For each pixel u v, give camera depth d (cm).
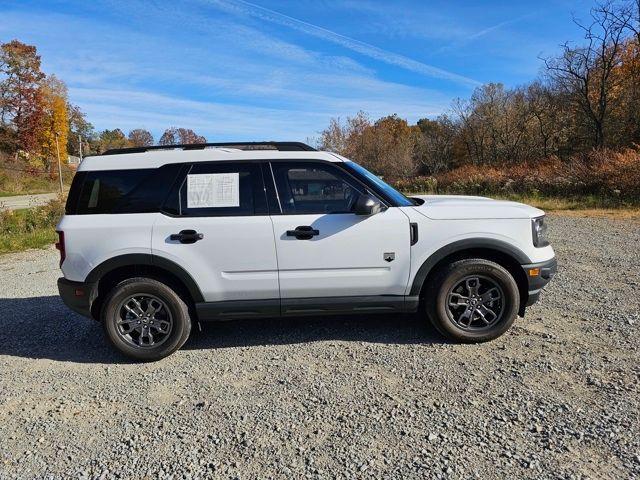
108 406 351
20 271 878
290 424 314
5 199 3834
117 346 426
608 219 1252
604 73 2528
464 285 431
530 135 3438
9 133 5753
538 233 436
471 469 260
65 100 6228
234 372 398
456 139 3997
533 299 436
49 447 301
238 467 272
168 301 425
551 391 339
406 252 425
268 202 428
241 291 425
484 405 326
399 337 456
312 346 445
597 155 1888
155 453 289
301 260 423
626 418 301
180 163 433
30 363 438
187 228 419
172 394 365
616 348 405
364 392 353
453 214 429
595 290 571
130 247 416
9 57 5531
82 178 433
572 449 273
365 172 469
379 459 273
